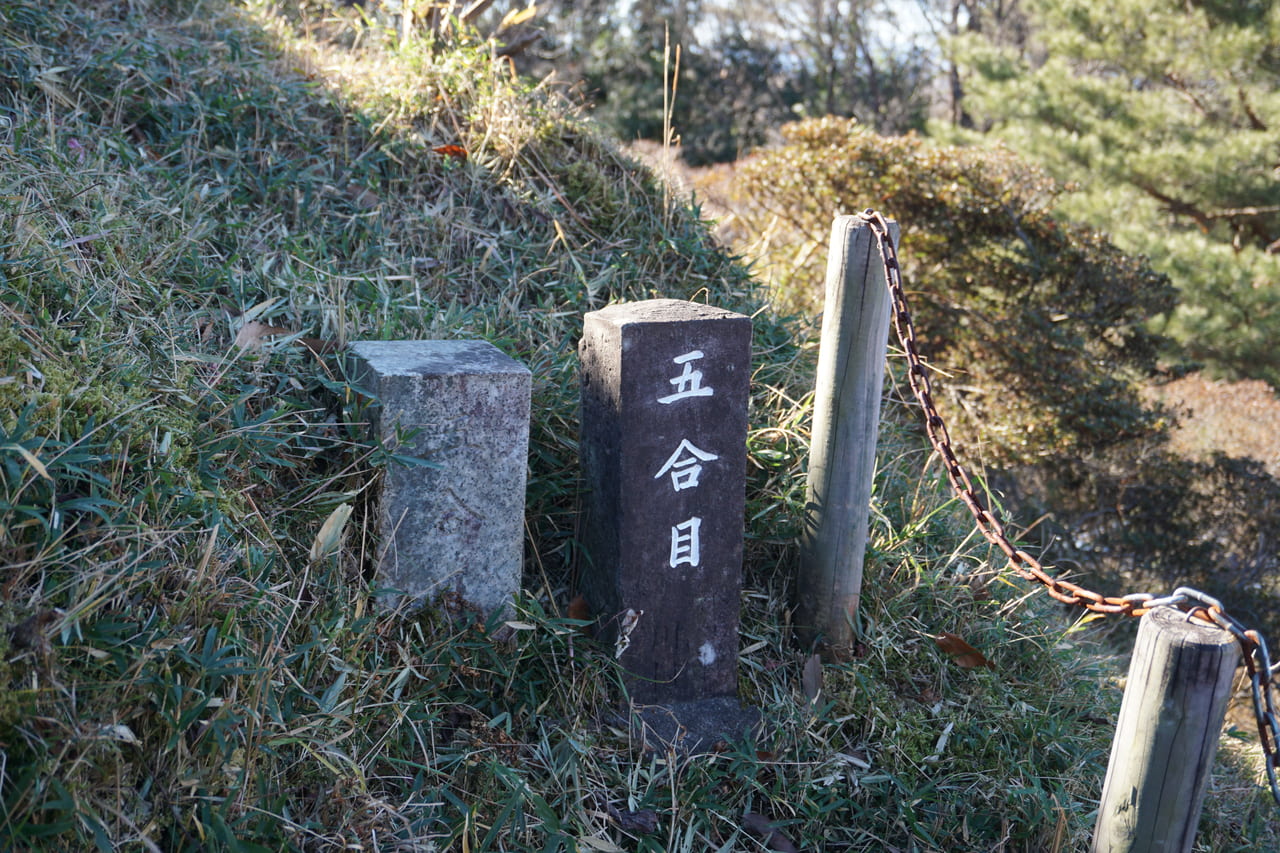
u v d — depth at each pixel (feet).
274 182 10.65
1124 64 30.45
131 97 10.78
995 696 8.64
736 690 8.07
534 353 9.57
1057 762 8.39
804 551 8.42
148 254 8.18
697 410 7.42
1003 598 9.61
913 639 8.81
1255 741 10.47
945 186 20.86
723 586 7.83
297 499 7.11
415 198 11.43
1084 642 11.10
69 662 5.11
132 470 5.98
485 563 7.38
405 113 12.36
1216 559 21.36
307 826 5.82
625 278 11.35
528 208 11.66
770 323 11.62
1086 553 21.17
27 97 9.96
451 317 9.48
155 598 5.66
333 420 7.38
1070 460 21.52
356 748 6.35
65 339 6.34
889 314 7.90
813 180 21.27
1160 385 25.30
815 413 8.18
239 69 12.00
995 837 7.55
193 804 5.34
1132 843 5.21
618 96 57.11
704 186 23.32
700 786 7.24
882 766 7.82
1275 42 26.73
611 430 7.37
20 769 4.73
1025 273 21.33
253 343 7.67
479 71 13.10
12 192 7.45
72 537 5.46
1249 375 26.45
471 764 6.76
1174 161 28.48
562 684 7.45
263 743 5.77
